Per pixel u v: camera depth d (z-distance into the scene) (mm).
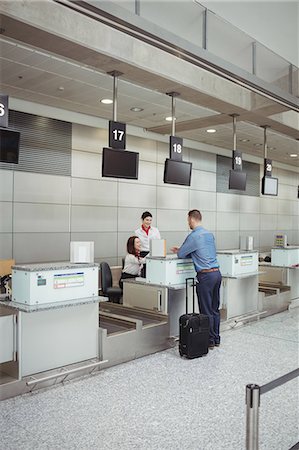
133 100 7141
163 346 5383
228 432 3238
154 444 3049
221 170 12039
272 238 14609
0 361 3783
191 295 5879
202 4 5859
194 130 9422
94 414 3516
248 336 6133
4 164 7152
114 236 9008
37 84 6402
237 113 6852
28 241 7508
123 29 3385
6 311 4047
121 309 5969
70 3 2959
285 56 7285
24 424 3322
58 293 4109
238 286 6797
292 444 3064
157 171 9992
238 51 6527
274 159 13805
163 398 3867
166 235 10305
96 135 8570
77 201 8281
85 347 4438
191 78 5535
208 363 4883
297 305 8594
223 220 12219
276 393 4023
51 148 7809
